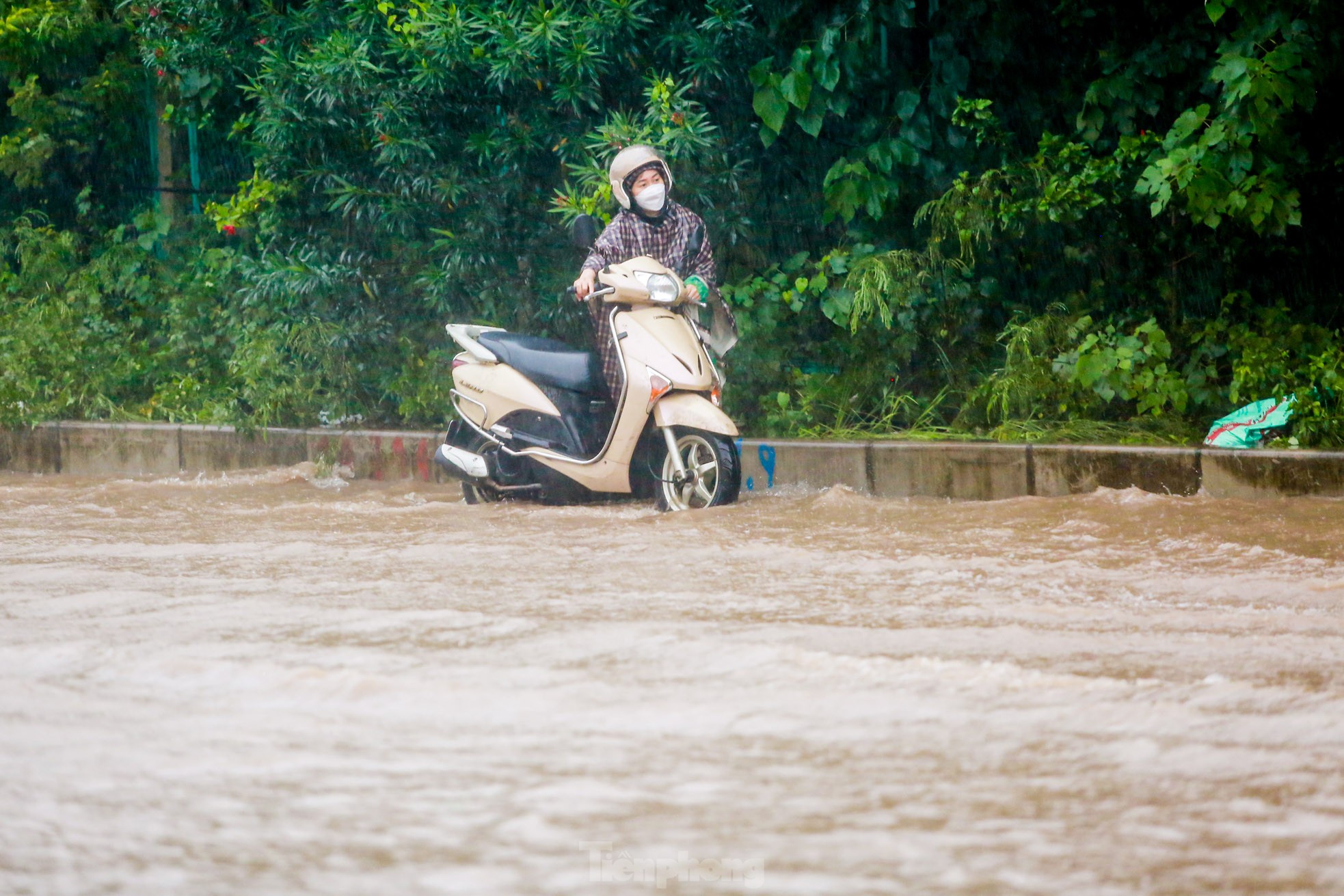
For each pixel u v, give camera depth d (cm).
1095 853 496
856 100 1920
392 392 1952
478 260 1825
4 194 2422
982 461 1516
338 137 1856
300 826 531
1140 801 547
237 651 810
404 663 778
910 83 1923
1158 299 1855
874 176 1880
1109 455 1460
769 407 1816
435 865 491
